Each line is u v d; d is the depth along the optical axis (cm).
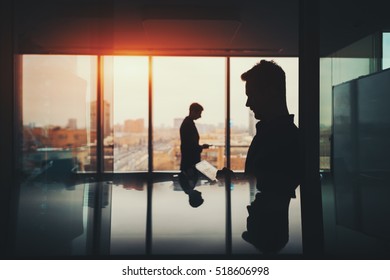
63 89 793
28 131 710
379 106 679
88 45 776
